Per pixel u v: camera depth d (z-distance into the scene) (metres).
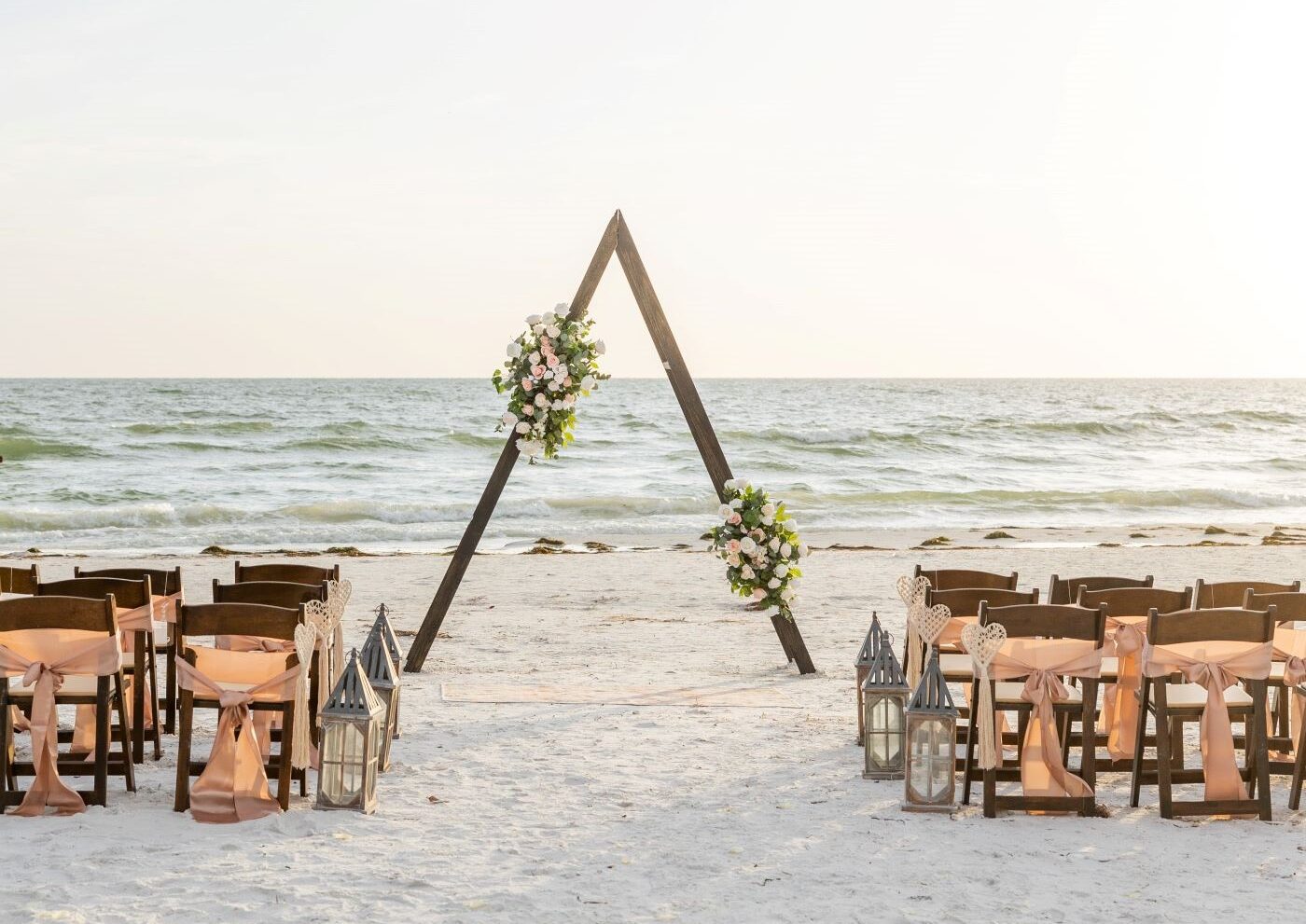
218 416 59.75
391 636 7.05
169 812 5.59
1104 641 5.79
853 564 17.94
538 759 6.77
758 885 4.74
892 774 6.38
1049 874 4.89
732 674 9.62
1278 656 6.18
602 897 4.59
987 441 49.41
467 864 4.94
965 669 6.75
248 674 5.65
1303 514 29.30
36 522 24.62
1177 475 38.44
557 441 9.61
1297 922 4.37
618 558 18.89
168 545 21.91
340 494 30.58
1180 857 5.10
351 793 5.67
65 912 4.31
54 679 5.53
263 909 4.40
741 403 84.50
